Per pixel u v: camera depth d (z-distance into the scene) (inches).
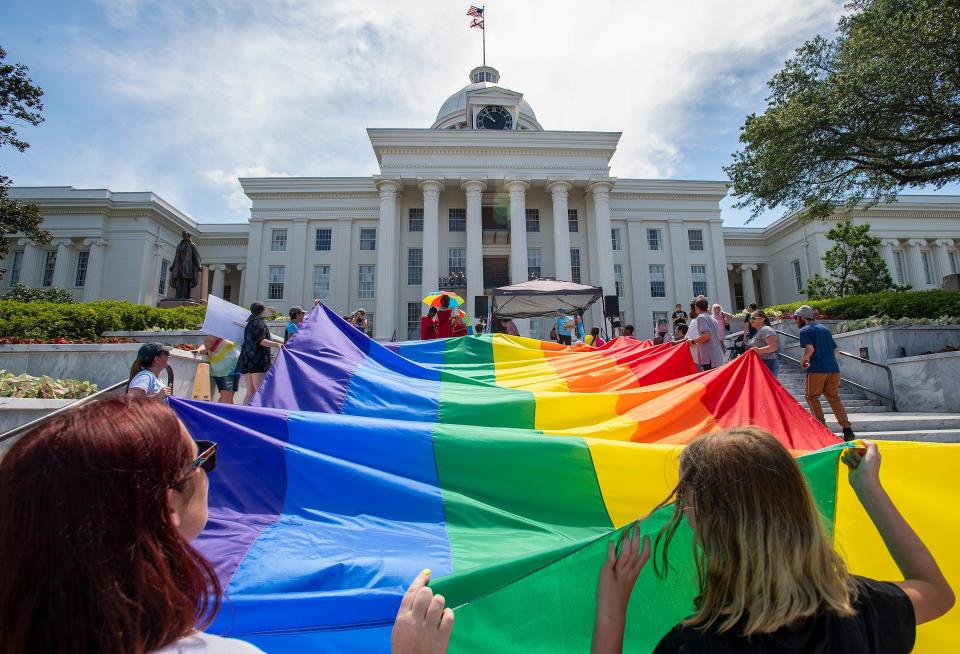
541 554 71.2
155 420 34.9
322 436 109.9
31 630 27.8
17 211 659.4
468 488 107.3
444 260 1417.3
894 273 1696.6
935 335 427.2
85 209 1459.2
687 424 139.1
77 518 28.5
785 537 42.3
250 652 32.5
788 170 631.2
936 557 83.0
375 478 102.0
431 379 190.1
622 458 109.9
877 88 546.9
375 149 1341.0
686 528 71.5
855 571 78.8
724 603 43.8
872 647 43.0
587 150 1363.2
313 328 189.9
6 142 613.6
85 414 33.0
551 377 202.4
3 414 209.0
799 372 497.4
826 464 81.3
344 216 1477.6
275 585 72.9
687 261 1513.3
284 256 1457.9
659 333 685.3
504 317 595.8
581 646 68.5
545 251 1423.5
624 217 1515.7
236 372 280.2
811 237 1665.8
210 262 1739.7
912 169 628.4
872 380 430.0
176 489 36.0
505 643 68.2
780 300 1818.4
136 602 28.5
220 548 83.9
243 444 102.8
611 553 55.6
